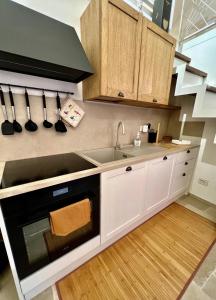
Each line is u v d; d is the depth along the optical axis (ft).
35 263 3.05
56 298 3.33
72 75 3.90
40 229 3.03
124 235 5.14
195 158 7.35
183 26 7.11
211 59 7.04
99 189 3.74
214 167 6.82
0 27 2.58
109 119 5.76
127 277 3.79
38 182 2.74
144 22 4.12
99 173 3.60
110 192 3.98
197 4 5.98
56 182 2.89
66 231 3.12
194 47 7.58
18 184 2.66
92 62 3.99
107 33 3.51
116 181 4.04
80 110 4.81
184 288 3.56
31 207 2.73
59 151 4.77
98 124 5.49
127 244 4.78
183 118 7.67
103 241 4.27
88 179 3.43
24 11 3.00
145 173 4.86
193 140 7.44
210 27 6.69
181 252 4.55
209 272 3.95
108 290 3.50
